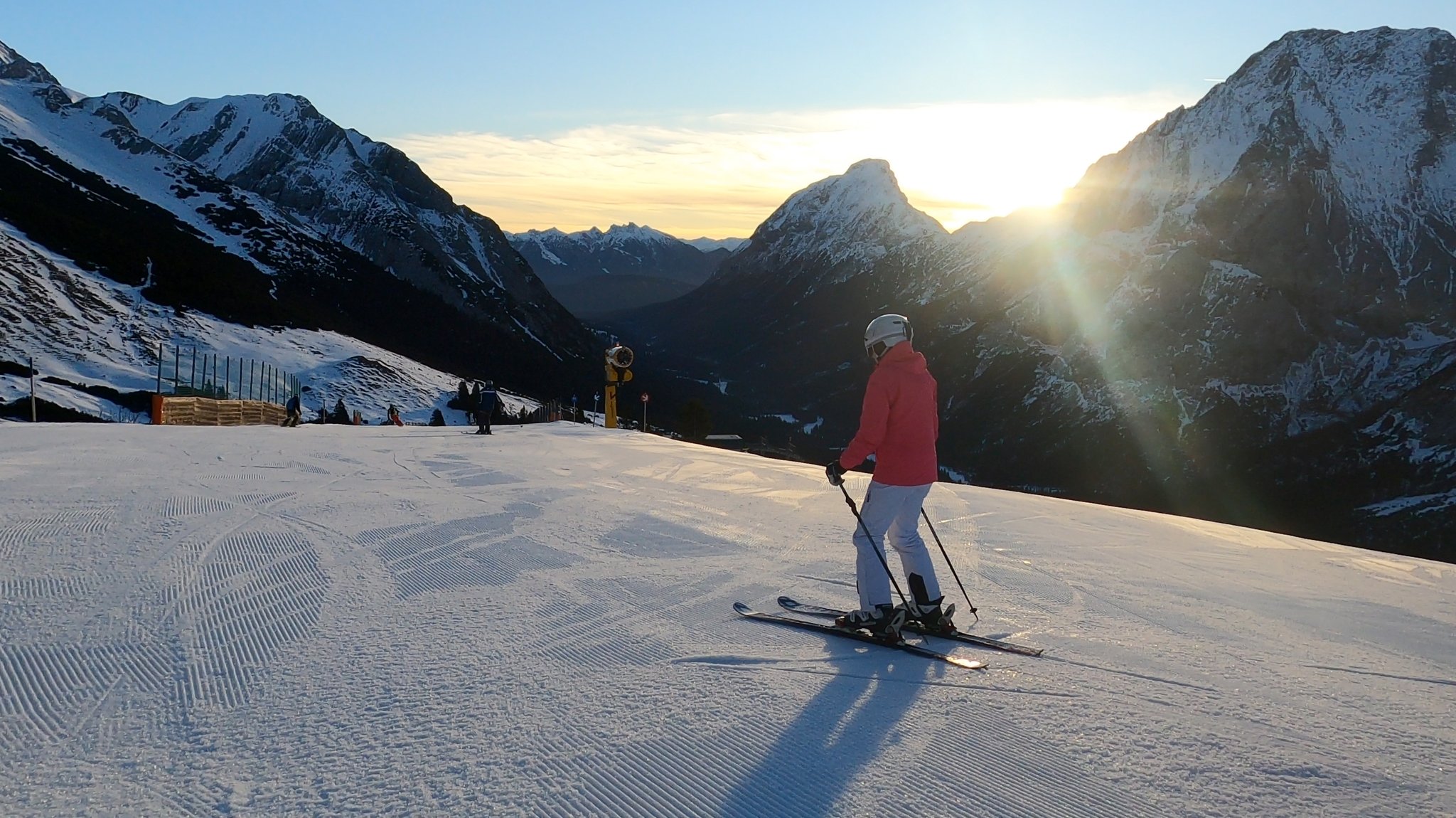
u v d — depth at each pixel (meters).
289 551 6.27
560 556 6.47
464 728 3.53
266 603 5.06
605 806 2.99
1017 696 4.11
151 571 5.58
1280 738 3.75
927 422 4.85
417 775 3.14
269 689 3.86
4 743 3.29
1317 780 3.37
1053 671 4.48
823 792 3.14
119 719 3.52
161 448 12.45
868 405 4.75
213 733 3.43
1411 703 4.25
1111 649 4.89
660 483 10.56
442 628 4.73
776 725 3.68
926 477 4.84
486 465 11.70
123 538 6.40
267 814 2.85
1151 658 4.74
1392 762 3.56
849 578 6.21
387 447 14.12
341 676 4.02
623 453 14.16
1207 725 3.85
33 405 36.84
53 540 6.24
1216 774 3.38
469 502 8.51
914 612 4.89
